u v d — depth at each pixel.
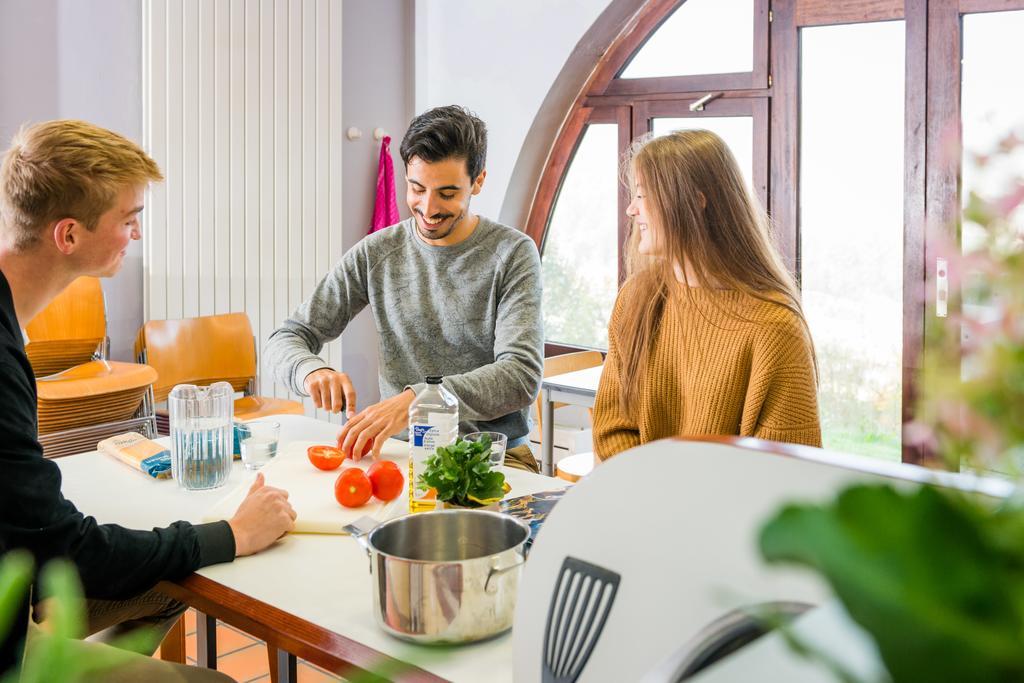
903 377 3.70
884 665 0.27
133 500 1.64
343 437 1.86
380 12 4.93
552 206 4.94
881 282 3.76
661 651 0.72
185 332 3.80
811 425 1.57
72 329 3.49
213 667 1.72
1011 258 0.28
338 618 1.17
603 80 4.59
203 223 4.15
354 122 4.87
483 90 4.87
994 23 3.40
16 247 1.43
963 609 0.25
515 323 2.15
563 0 4.48
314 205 4.55
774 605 0.55
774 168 4.00
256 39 4.27
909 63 3.58
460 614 1.05
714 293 1.64
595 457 1.81
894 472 0.65
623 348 1.75
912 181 3.60
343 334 4.93
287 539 1.46
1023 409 0.28
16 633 1.11
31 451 1.24
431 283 2.27
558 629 0.81
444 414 1.58
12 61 3.71
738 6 4.08
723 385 1.60
